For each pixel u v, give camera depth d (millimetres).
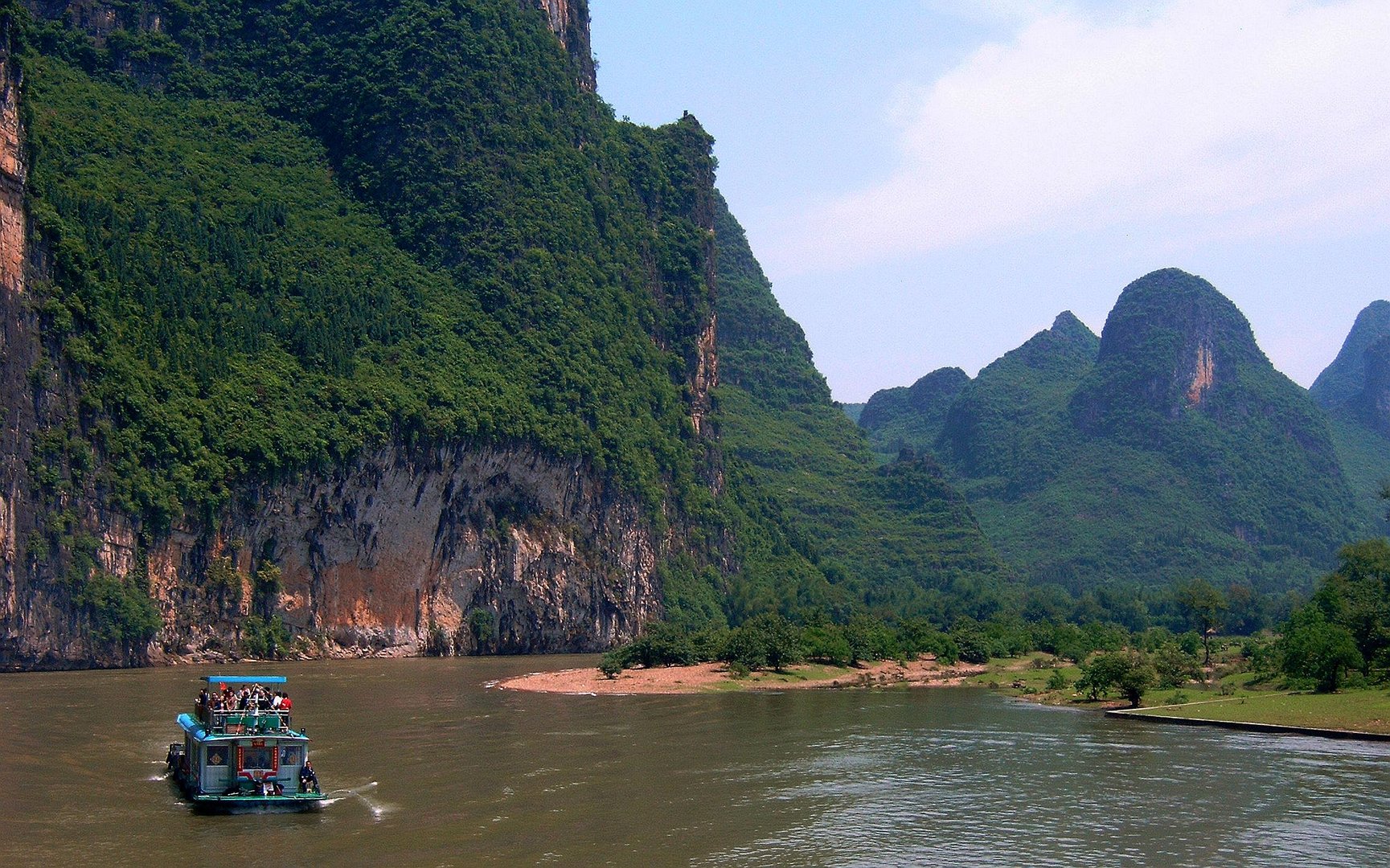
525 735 73312
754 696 102500
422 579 160250
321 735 72812
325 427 146875
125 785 55156
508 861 43938
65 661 118688
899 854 45500
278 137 197875
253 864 42812
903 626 156750
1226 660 135000
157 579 130500
